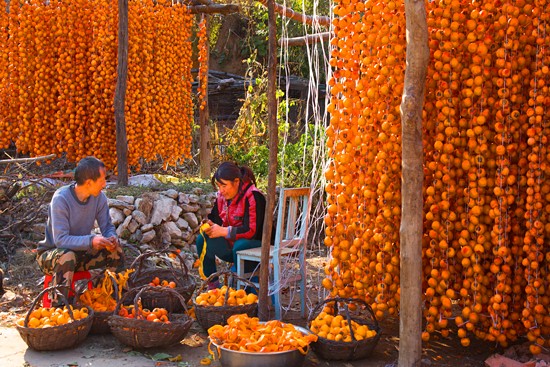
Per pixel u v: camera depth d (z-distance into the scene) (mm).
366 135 3924
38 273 5590
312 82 4973
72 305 4266
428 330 3881
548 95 3562
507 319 3787
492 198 3715
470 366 3832
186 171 10000
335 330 3861
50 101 7719
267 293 4379
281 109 10531
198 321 4289
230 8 8477
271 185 4328
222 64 15352
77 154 7777
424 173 3883
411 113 3436
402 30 3859
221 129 12094
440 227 3766
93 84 7594
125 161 7148
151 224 6465
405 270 3557
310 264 6625
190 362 3811
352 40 4047
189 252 6691
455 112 3766
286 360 3480
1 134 7934
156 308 4258
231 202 4969
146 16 7992
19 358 3762
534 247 3584
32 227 6281
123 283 4297
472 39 3604
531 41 3641
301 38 6141
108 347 4012
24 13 7605
